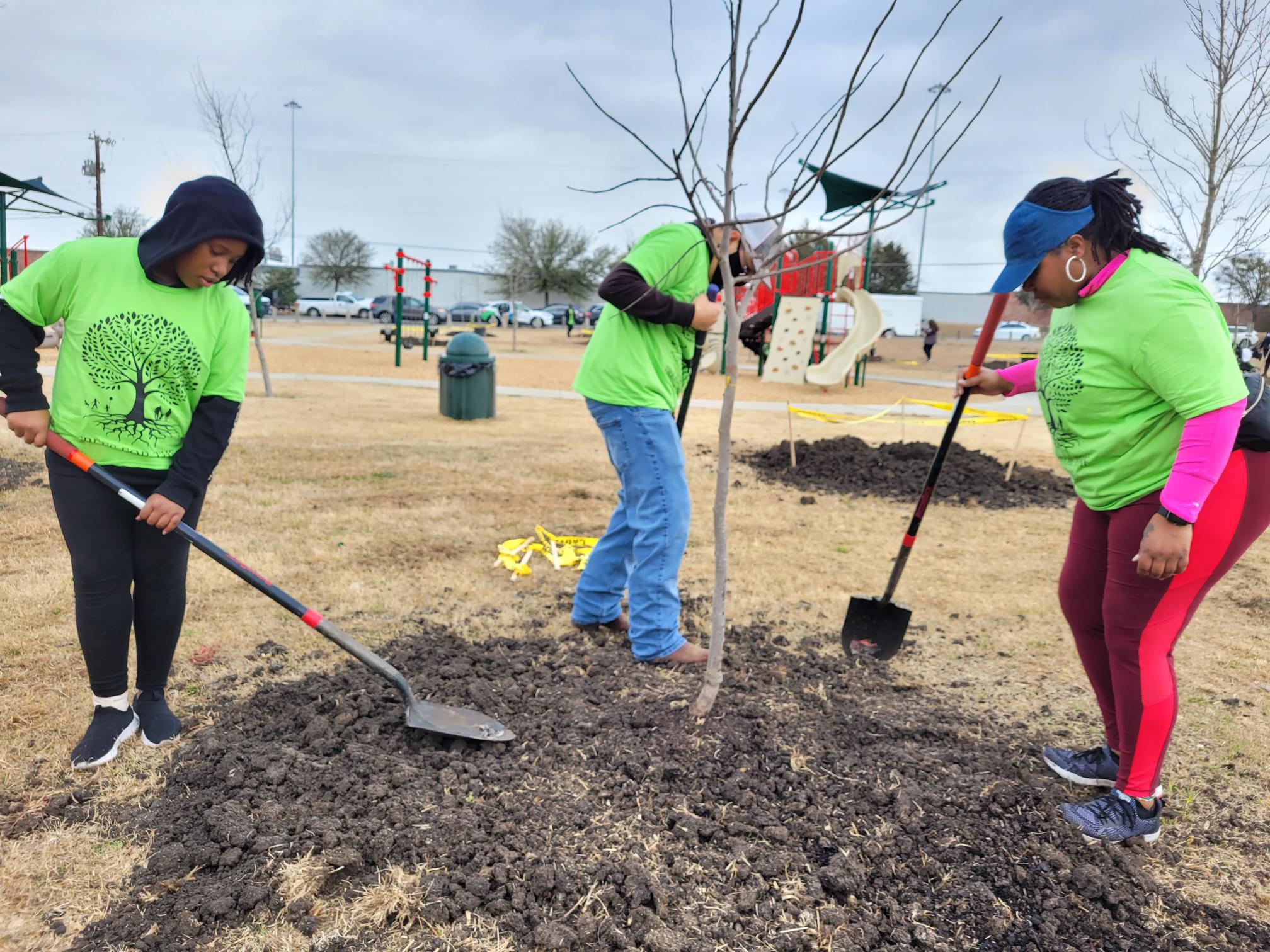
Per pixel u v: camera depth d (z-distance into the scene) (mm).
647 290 2977
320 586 4238
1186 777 2744
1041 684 3445
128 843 2195
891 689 3328
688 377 3404
